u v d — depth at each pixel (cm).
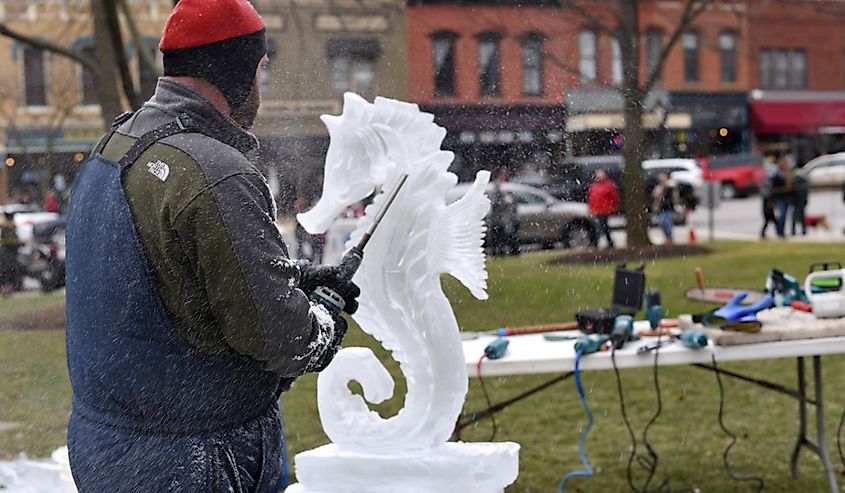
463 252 236
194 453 181
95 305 180
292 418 503
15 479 349
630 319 360
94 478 182
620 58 1052
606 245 956
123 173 179
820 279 375
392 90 1007
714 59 2734
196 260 173
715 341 342
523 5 1071
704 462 441
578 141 985
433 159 236
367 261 236
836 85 3147
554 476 427
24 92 1681
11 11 1617
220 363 181
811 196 2411
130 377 179
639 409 532
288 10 882
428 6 1032
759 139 3005
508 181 920
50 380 477
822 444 391
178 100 184
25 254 930
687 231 1691
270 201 183
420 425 239
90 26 1248
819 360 390
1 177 1645
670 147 2036
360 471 238
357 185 239
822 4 2719
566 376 382
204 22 184
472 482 233
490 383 593
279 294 175
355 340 421
